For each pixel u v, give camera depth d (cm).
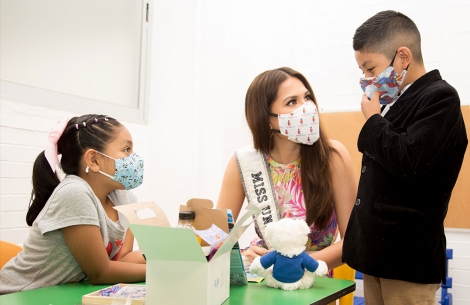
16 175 250
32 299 109
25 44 262
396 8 309
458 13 292
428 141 116
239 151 174
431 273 120
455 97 123
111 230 142
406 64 136
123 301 103
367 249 127
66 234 127
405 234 122
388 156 121
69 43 289
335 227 169
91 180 142
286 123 158
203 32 334
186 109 335
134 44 340
